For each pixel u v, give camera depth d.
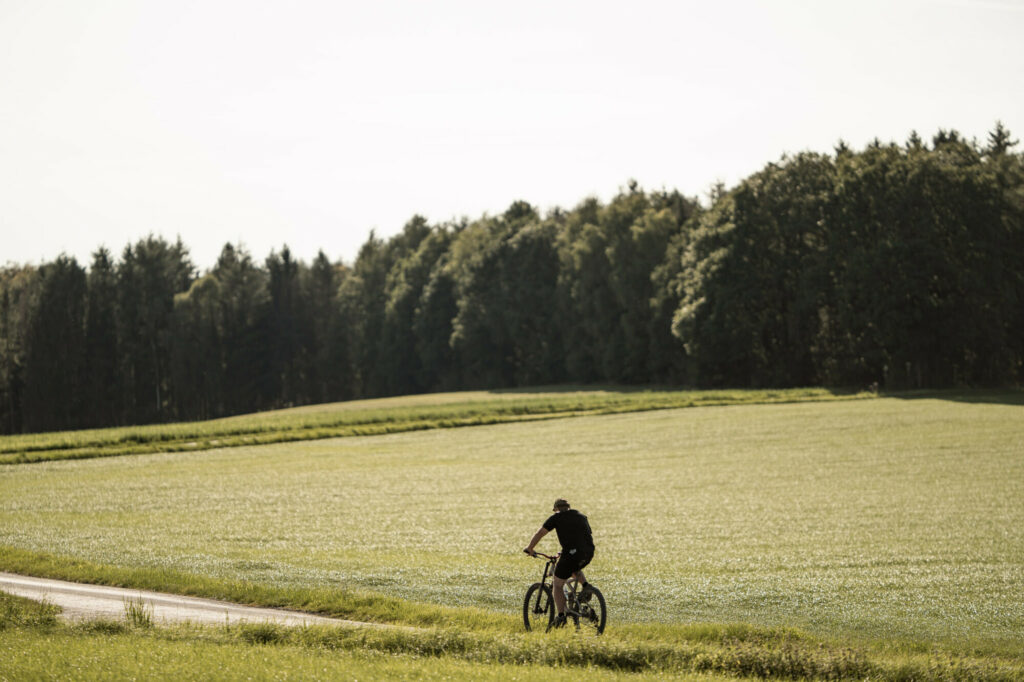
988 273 93.31
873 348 95.00
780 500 37.91
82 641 14.02
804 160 110.31
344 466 54.31
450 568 24.80
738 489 41.53
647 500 38.88
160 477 50.00
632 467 50.81
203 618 17.98
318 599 20.00
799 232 106.12
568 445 62.59
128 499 41.47
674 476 46.66
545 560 26.12
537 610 16.23
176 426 78.06
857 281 95.56
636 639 15.38
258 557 26.75
